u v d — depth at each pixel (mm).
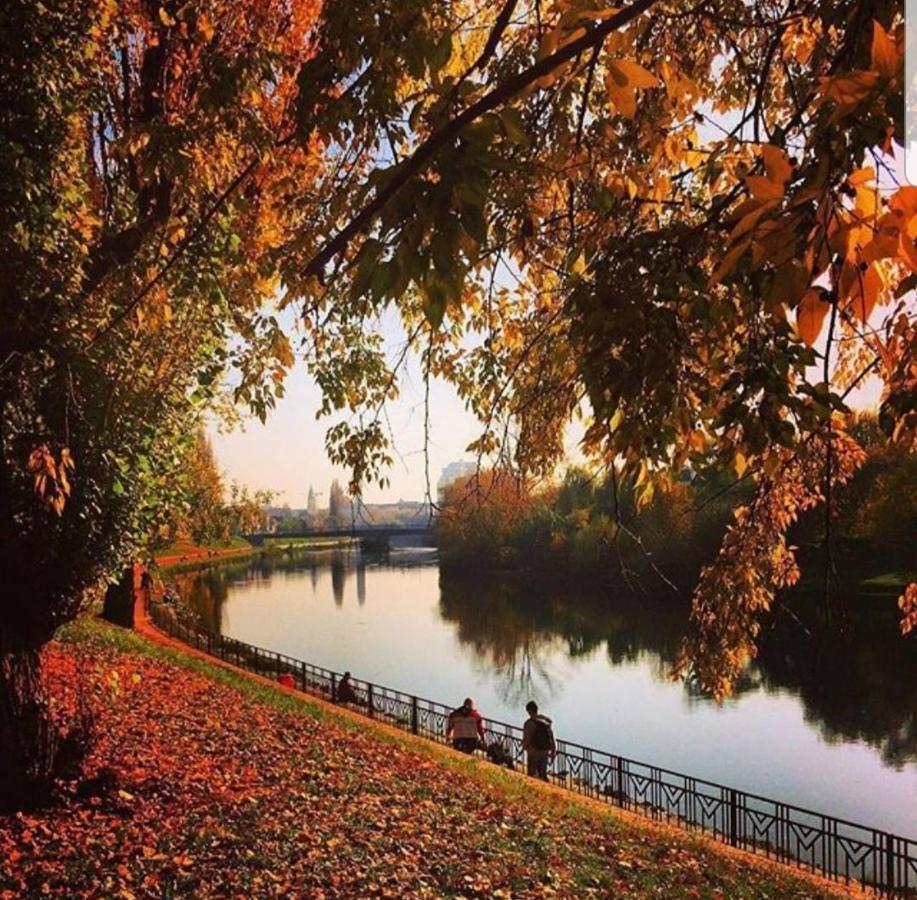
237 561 101688
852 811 17844
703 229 2545
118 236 6176
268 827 7719
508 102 2215
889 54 1166
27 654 7613
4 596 7359
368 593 61875
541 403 4289
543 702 28000
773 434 2527
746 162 3133
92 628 19297
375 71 2793
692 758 21625
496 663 34562
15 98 5168
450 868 7492
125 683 13820
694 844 10625
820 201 1302
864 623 29250
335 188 4047
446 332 4625
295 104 3273
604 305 2564
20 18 4941
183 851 6941
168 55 5754
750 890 8859
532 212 3236
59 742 7891
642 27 3176
